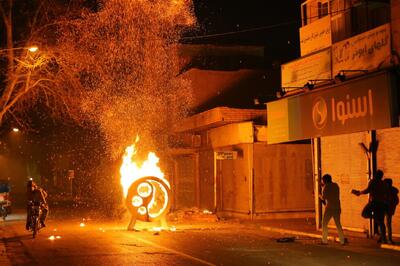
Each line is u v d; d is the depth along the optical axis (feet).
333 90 53.42
